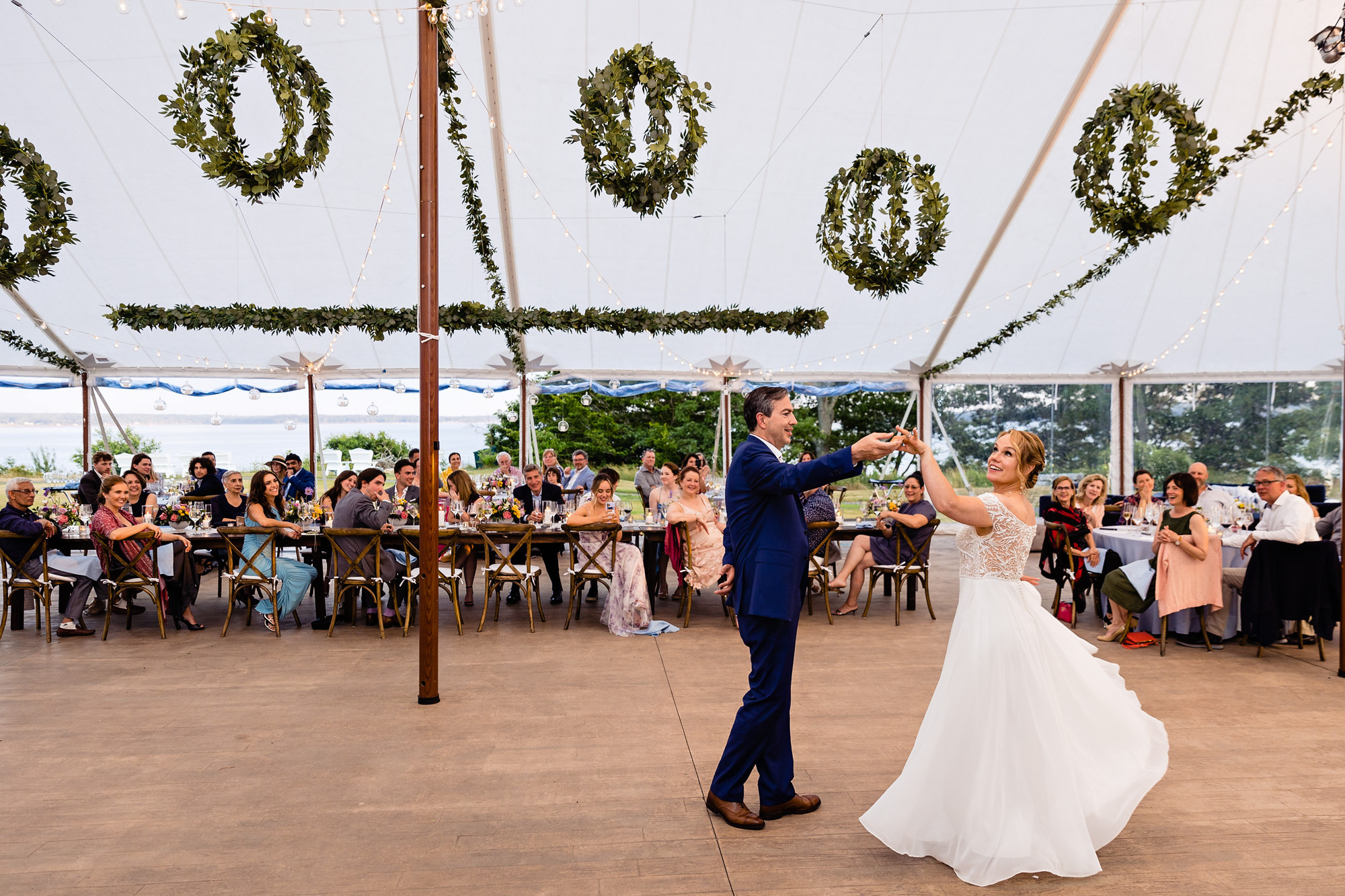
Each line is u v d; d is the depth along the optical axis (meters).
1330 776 3.27
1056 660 2.62
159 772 3.33
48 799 3.08
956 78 7.74
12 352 10.65
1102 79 7.82
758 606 2.74
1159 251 9.70
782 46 7.50
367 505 5.90
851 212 5.43
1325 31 4.83
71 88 7.33
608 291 10.09
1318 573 5.05
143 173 8.14
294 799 3.07
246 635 5.91
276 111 7.48
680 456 15.32
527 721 3.96
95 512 6.00
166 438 12.55
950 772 2.53
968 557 2.63
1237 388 12.20
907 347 11.62
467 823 2.87
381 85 7.65
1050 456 12.62
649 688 4.50
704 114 7.98
